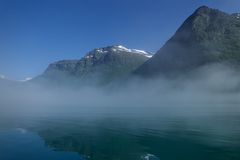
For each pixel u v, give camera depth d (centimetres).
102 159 3447
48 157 3534
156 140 4475
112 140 4522
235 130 5256
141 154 3650
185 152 3691
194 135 4828
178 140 4438
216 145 4034
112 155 3603
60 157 3534
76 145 4175
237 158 3362
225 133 4959
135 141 4422
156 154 3628
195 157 3450
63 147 4050
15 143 4316
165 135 4881
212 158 3388
